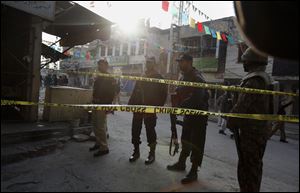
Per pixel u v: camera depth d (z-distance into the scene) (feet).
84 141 15.47
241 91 8.07
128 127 23.07
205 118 10.94
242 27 2.58
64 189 9.07
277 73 48.42
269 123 8.23
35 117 15.90
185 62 11.09
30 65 15.51
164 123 30.07
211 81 65.82
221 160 15.66
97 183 9.80
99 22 18.17
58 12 16.51
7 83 17.01
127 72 85.87
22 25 15.56
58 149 13.53
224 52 63.93
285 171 15.30
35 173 10.23
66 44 22.89
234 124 8.34
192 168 10.84
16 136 12.72
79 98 17.89
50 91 16.28
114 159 12.84
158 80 12.37
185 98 11.16
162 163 12.95
